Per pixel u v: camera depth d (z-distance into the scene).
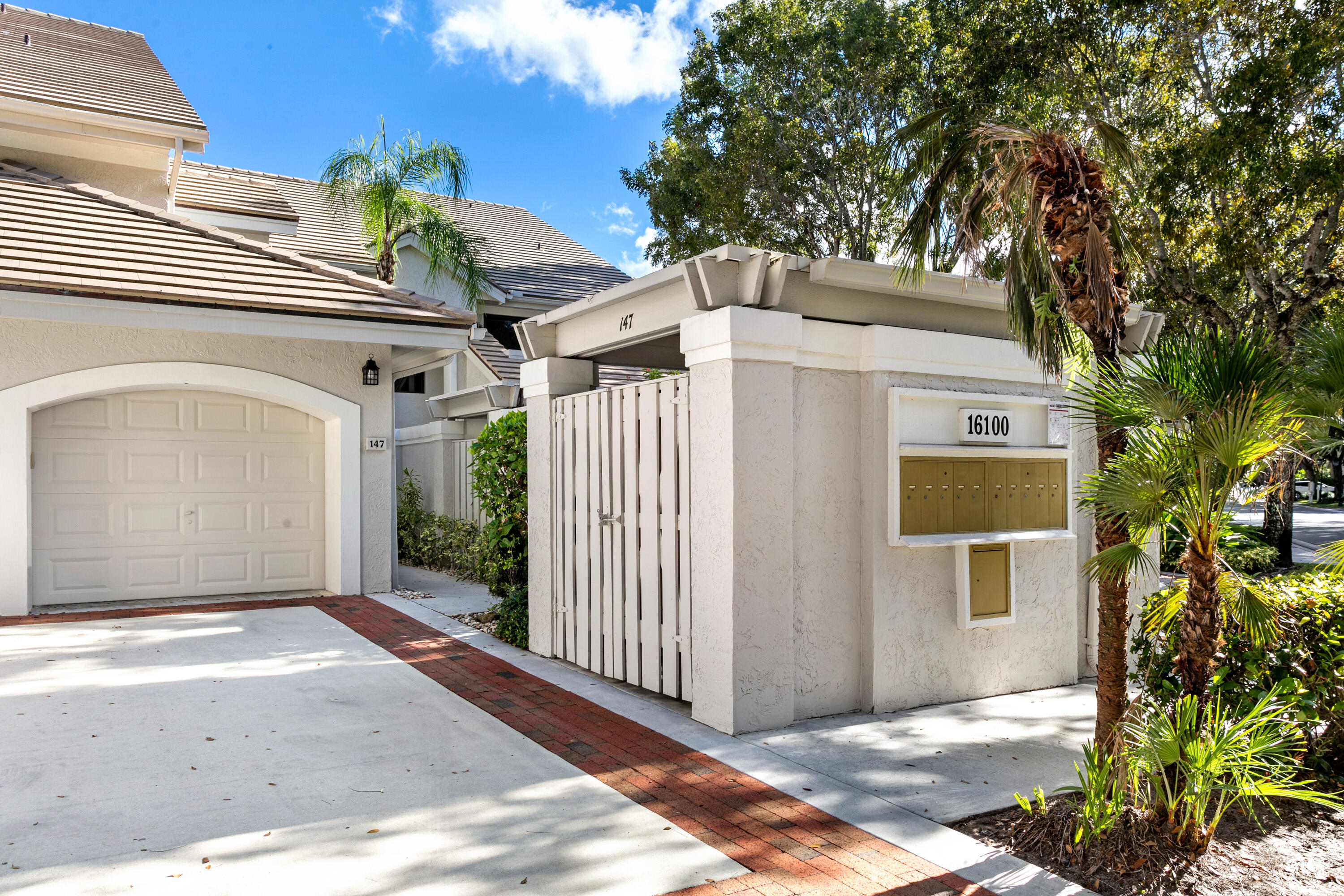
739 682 5.68
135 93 14.53
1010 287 4.92
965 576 6.60
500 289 20.05
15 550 9.41
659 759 5.23
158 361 10.20
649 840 4.09
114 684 6.75
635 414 6.85
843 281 5.95
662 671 6.51
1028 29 14.88
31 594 9.88
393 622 9.56
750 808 4.49
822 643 6.20
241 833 4.12
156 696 6.44
